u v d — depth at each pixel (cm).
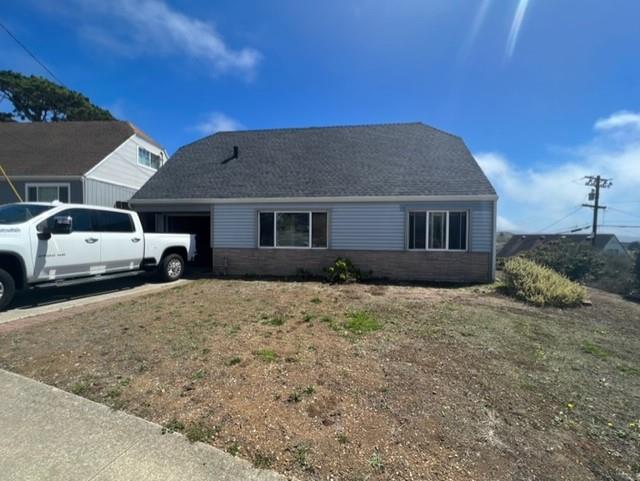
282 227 1207
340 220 1163
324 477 229
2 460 240
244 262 1230
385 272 1137
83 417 294
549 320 655
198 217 1452
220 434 271
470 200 1079
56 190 1380
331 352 452
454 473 235
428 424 291
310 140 1517
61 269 735
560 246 1616
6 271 664
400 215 1126
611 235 3919
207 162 1461
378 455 251
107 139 1658
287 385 354
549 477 235
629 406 335
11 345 466
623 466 249
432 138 1430
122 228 886
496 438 276
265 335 518
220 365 402
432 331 557
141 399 324
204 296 820
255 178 1310
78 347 460
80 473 228
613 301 883
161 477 225
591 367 430
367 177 1226
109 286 948
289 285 999
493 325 602
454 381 375
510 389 361
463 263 1091
